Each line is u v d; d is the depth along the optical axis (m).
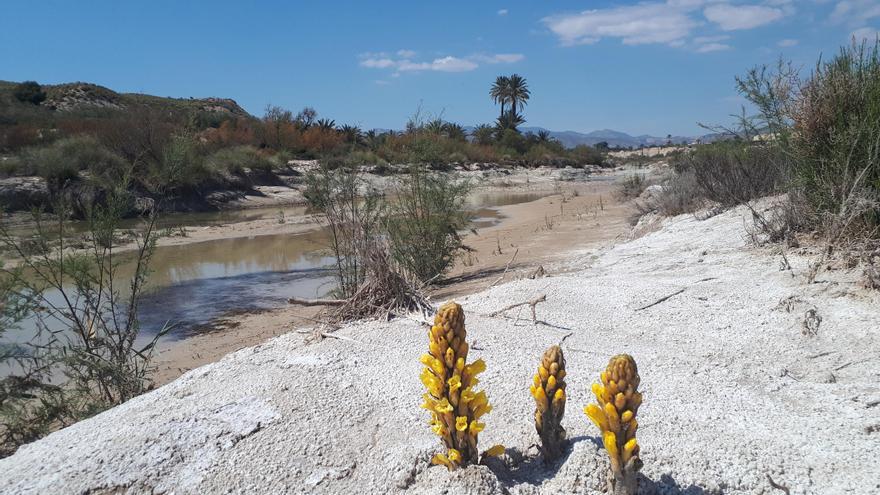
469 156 57.38
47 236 8.73
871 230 6.40
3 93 59.72
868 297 5.34
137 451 3.70
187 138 12.36
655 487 2.92
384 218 9.91
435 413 3.17
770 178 10.95
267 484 3.36
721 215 11.05
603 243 14.78
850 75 7.00
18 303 7.95
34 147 28.47
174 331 10.37
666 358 4.73
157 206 10.41
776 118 7.66
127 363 7.48
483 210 29.28
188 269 15.61
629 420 2.71
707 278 6.73
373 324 6.00
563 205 29.05
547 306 6.25
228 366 5.12
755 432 3.49
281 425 3.90
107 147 27.31
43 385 6.79
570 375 4.43
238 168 33.28
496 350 4.98
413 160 12.45
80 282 7.61
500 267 12.68
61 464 3.69
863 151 6.61
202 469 3.50
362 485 3.28
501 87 86.62
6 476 3.65
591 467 3.00
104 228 8.09
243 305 12.00
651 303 6.06
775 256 7.09
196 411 4.17
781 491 2.94
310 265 15.94
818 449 3.27
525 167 62.72
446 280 12.02
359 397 4.26
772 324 5.23
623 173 61.59
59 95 63.69
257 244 19.45
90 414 6.39
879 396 3.84
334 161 12.52
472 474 2.99
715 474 3.06
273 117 45.22
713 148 13.81
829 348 4.71
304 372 4.73
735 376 4.36
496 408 3.98
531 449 3.46
